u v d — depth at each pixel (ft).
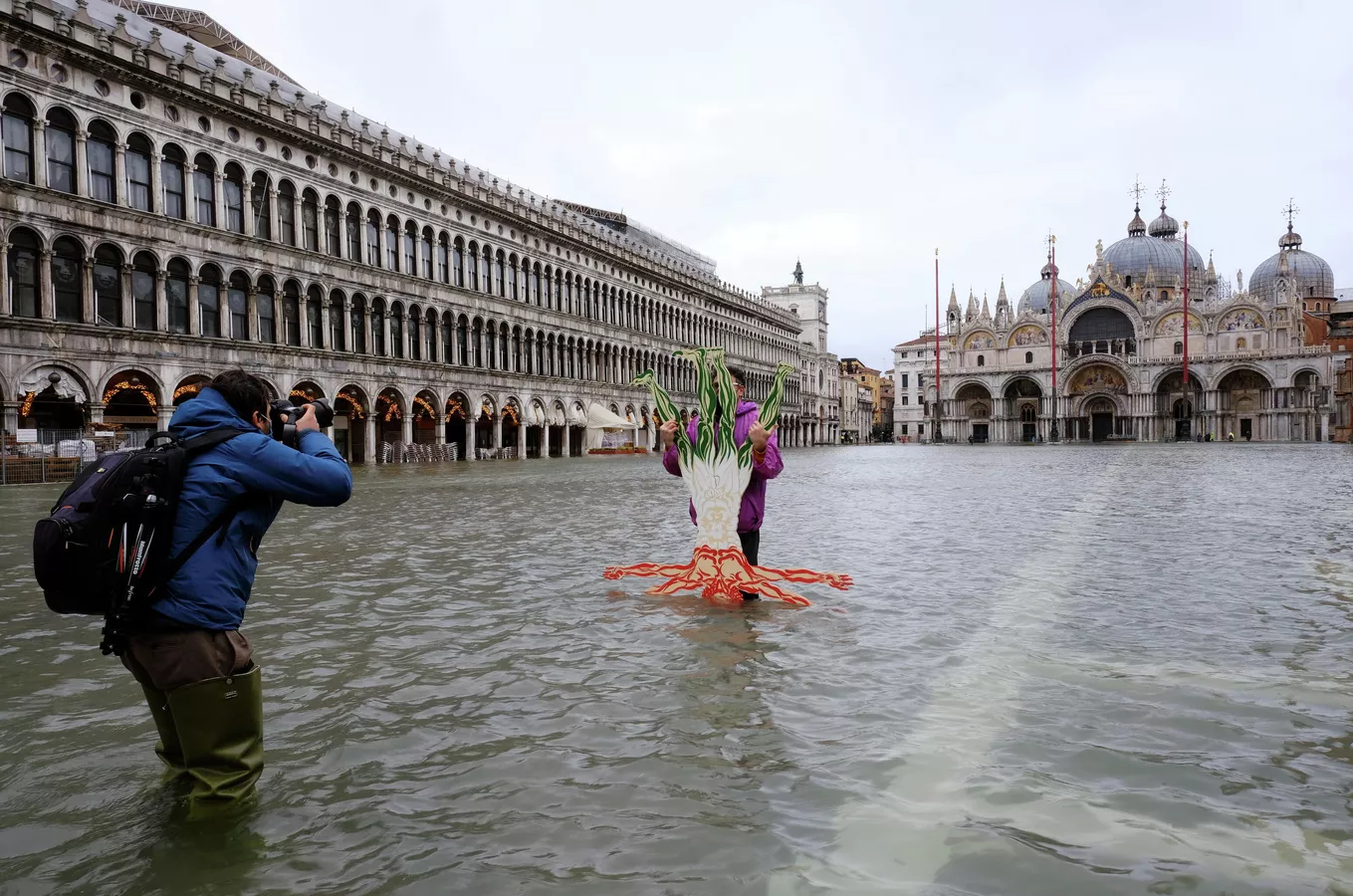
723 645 20.93
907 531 43.78
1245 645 20.29
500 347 196.75
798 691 17.21
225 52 171.63
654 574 30.22
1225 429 360.28
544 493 73.82
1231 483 74.95
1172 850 10.68
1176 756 13.69
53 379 108.37
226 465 11.98
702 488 27.14
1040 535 41.14
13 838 11.27
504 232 199.41
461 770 13.48
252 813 11.96
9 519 52.06
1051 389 395.75
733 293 326.03
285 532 44.50
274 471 12.10
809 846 10.89
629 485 85.56
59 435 102.83
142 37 136.56
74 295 111.86
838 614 24.23
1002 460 153.17
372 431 157.79
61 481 94.63
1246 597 25.68
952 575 30.22
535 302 211.61
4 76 104.06
